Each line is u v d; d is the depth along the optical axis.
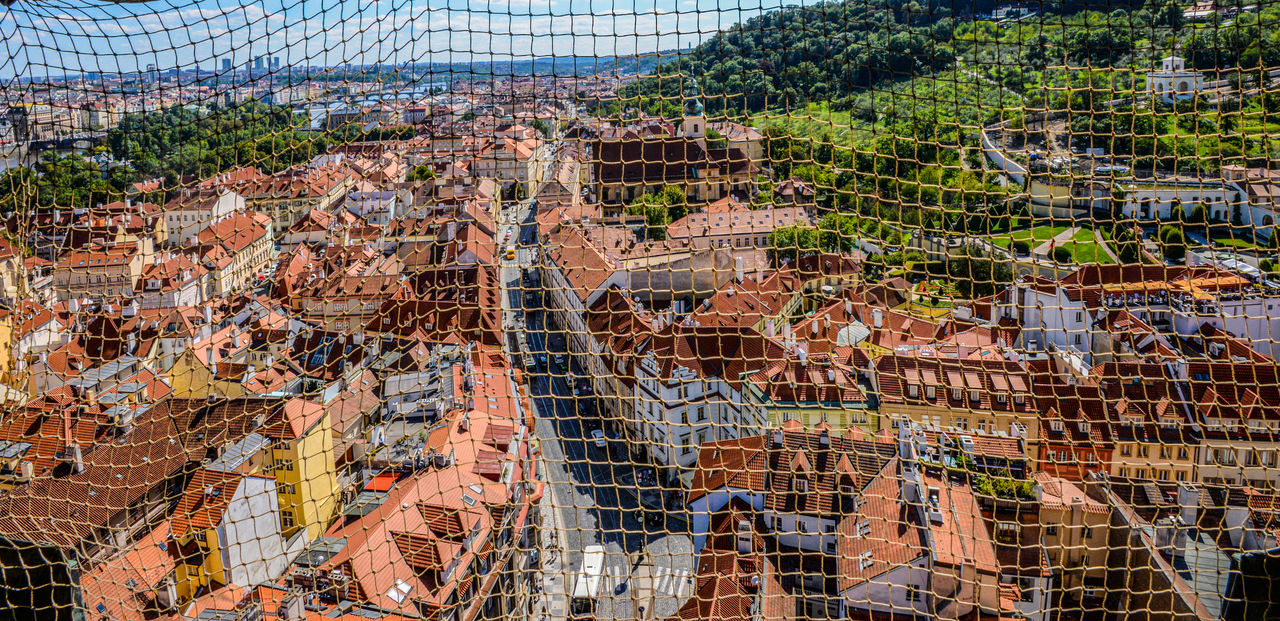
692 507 45.25
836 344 54.53
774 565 40.69
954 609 34.78
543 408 67.06
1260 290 42.53
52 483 36.03
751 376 56.47
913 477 39.19
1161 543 35.88
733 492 44.16
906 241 52.41
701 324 62.47
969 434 44.19
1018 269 50.81
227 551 36.53
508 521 41.72
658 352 60.50
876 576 35.88
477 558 38.41
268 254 78.88
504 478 45.03
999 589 35.19
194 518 36.97
